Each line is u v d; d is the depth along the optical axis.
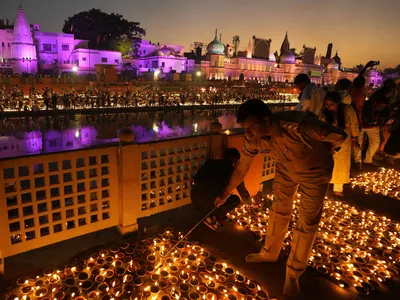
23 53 43.69
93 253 3.63
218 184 3.96
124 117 24.52
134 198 3.96
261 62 68.50
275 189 3.35
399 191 5.90
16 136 15.73
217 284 3.23
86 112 25.30
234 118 26.44
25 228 3.32
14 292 2.99
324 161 2.73
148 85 37.62
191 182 4.56
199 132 18.53
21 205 3.24
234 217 4.62
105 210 3.85
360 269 3.58
